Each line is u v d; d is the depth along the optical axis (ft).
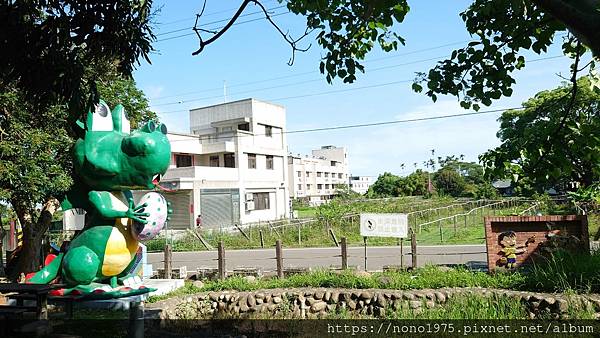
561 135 15.20
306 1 18.45
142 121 48.83
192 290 38.42
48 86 18.13
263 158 126.93
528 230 35.76
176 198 106.01
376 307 32.40
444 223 88.63
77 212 104.78
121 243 32.45
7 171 32.19
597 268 29.94
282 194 133.28
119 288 33.68
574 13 8.51
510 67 16.74
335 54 19.35
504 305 29.37
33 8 18.33
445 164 226.17
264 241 74.18
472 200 127.95
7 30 17.67
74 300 31.73
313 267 44.55
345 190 228.84
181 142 112.47
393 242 67.41
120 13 19.20
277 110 133.18
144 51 20.57
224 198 110.42
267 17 18.03
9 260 46.88
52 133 37.63
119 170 31.14
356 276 35.88
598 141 14.74
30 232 43.68
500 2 16.03
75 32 18.72
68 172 38.34
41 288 24.85
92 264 31.53
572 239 34.47
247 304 35.53
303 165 245.86
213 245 74.54
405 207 116.57
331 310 33.60
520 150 15.51
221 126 128.77
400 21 18.28
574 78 14.99
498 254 35.94
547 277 30.58
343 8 18.78
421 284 33.32
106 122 32.68
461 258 49.96
